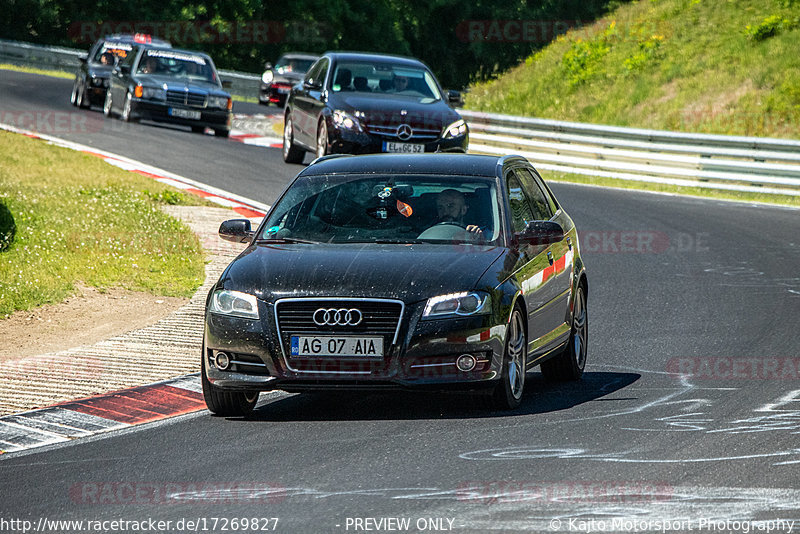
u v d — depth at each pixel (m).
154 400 29.69
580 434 25.41
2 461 24.02
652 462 22.86
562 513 19.48
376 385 26.67
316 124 71.62
